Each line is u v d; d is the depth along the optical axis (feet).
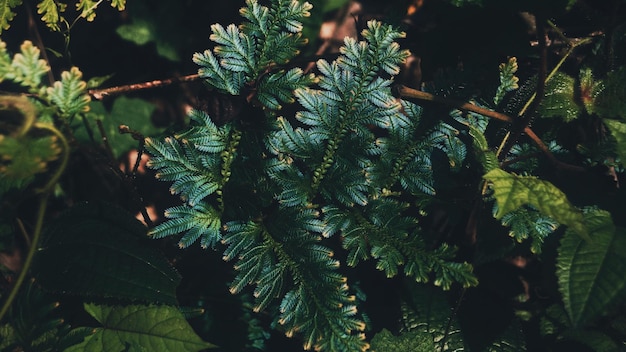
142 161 2.84
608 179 2.31
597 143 2.38
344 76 2.35
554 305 2.44
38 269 2.25
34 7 2.84
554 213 2.06
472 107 2.38
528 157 2.40
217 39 2.31
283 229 2.31
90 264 2.24
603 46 2.56
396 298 2.67
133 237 2.26
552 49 2.62
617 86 2.37
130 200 2.74
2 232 2.38
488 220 2.36
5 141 2.01
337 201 2.38
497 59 2.56
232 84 2.33
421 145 2.38
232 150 2.32
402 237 2.31
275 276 2.27
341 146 2.35
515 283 2.65
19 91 2.57
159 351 2.22
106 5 2.95
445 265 2.27
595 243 2.08
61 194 2.76
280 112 2.73
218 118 2.54
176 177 2.28
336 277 2.26
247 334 2.52
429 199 2.38
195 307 2.55
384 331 2.41
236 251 2.29
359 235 2.31
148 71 2.97
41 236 2.28
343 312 2.23
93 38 2.96
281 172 2.34
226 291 2.57
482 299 2.51
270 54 2.33
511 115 2.43
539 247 2.25
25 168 2.04
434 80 2.43
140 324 2.24
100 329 2.25
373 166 2.36
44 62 2.14
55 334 2.24
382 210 2.34
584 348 2.41
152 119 2.91
